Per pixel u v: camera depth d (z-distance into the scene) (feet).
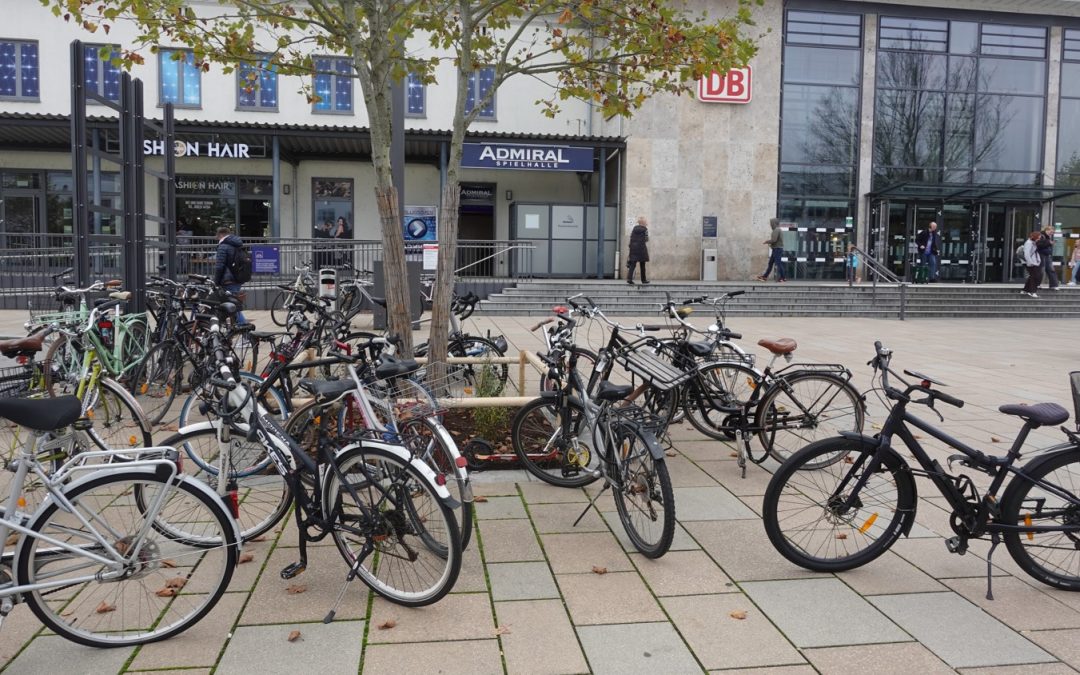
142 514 9.81
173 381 22.35
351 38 17.48
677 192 70.38
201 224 69.46
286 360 15.93
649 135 69.72
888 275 65.82
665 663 9.48
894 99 73.87
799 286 61.87
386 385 12.50
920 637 10.20
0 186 66.90
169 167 30.22
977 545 13.33
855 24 72.79
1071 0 71.82
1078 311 61.98
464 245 64.90
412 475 10.73
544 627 10.30
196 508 10.11
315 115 67.67
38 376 17.57
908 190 72.18
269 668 9.25
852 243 74.02
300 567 11.53
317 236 71.36
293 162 69.92
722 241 71.46
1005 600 11.31
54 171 67.62
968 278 76.43
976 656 9.75
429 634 10.09
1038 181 76.18
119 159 26.14
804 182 73.15
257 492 13.57
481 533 13.53
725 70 19.98
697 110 70.23
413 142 63.57
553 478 16.12
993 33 74.64
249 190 69.92
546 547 12.96
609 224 71.72
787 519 12.57
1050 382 30.35
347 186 71.56
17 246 66.49
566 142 65.77
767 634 10.21
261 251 57.57
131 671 9.20
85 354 17.31
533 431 16.56
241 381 14.47
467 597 11.13
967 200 75.97
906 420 12.19
